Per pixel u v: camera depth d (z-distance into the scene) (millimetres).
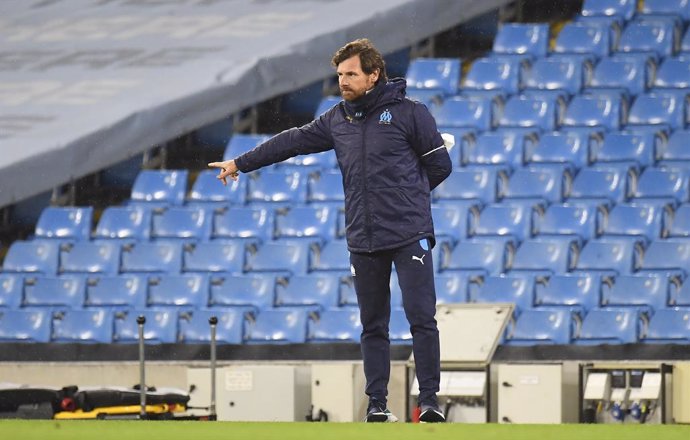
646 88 56688
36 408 35406
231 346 45438
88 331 47844
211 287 48656
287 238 51094
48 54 64875
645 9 60438
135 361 46031
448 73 58031
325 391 41250
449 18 59906
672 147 52719
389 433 14742
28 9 71438
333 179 53125
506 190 51219
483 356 39062
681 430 15359
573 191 50812
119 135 56531
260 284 48094
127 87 59062
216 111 57281
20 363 47219
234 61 58219
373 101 21062
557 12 62281
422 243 21250
